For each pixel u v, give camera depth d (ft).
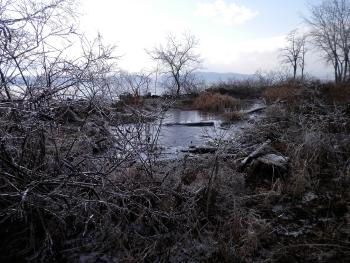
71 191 12.18
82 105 13.66
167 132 36.42
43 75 12.57
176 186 15.15
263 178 18.84
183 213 13.96
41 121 11.87
